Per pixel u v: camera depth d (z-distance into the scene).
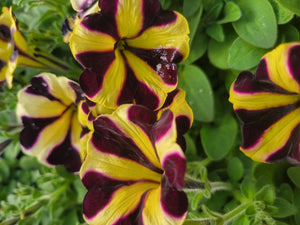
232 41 0.19
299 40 0.17
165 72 0.15
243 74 0.14
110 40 0.14
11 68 0.18
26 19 0.23
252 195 0.17
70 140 0.19
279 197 0.17
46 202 0.23
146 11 0.14
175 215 0.12
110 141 0.13
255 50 0.17
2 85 0.20
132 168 0.13
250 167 0.19
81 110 0.16
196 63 0.21
